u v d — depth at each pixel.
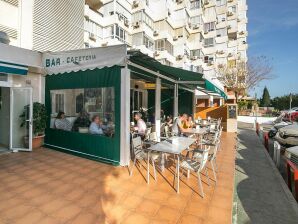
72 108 8.00
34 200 4.37
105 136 6.95
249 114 33.88
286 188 5.56
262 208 4.58
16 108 8.40
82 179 5.47
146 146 6.51
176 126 9.25
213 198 4.62
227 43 40.34
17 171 6.02
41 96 9.02
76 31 12.14
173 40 31.52
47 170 6.11
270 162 7.98
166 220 3.77
